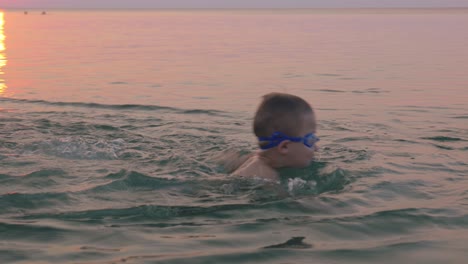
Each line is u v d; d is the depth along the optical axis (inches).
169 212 119.3
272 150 144.7
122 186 137.7
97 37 1163.3
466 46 866.8
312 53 744.3
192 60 636.1
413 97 363.3
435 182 148.2
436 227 112.0
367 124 260.4
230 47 858.1
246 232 107.0
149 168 159.2
